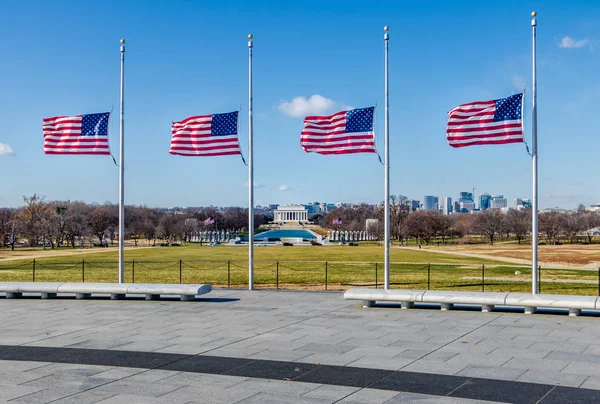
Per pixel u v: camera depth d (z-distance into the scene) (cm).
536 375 1577
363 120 3123
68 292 3005
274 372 1620
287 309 2692
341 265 6356
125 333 2156
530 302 2477
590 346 1912
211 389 1467
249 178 3434
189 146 3378
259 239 17825
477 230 17812
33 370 1652
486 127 2923
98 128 3347
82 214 16150
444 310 2634
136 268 5903
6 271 5550
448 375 1583
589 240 15662
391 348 1900
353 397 1398
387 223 3047
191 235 19725
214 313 2586
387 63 3117
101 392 1445
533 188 2838
